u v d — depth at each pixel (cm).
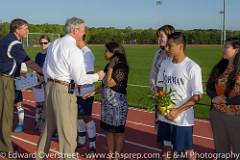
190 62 544
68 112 604
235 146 545
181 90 549
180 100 550
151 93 620
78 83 593
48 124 630
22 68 839
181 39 546
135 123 1011
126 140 845
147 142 830
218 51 5034
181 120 554
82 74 592
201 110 1175
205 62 3266
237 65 523
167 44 555
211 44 7512
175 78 552
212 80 552
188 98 548
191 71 538
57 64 595
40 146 636
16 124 983
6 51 690
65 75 596
